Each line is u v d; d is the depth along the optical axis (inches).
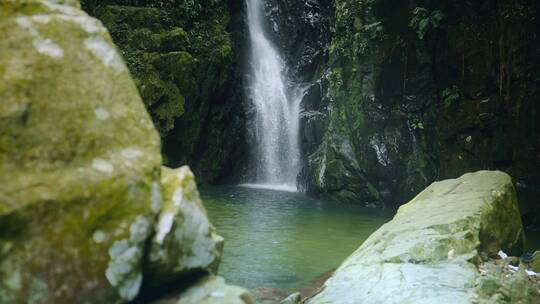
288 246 303.1
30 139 66.0
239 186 665.0
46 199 63.2
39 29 73.0
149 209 73.2
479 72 472.7
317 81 680.4
